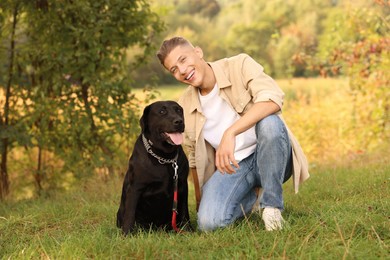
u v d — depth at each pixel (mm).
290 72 11469
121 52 8234
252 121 3525
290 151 3742
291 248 3066
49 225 4730
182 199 4090
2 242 3994
